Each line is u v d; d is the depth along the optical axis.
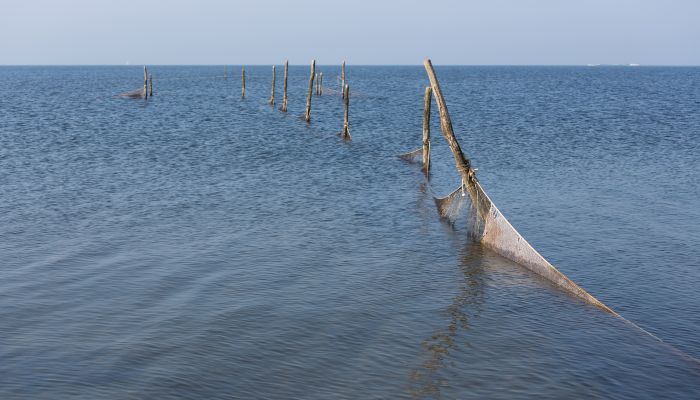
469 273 14.54
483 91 98.38
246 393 9.00
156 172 26.47
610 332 11.41
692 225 18.70
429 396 9.05
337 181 25.31
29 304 11.94
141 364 9.72
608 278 14.31
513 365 10.06
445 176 27.23
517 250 15.20
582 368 10.02
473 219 17.47
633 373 9.90
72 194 21.77
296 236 17.19
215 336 10.76
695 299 13.06
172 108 60.06
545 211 20.45
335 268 14.62
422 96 84.69
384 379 9.50
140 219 18.56
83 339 10.52
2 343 10.27
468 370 9.86
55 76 177.25
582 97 82.50
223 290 12.95
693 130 43.41
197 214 19.34
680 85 119.56
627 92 94.38
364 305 12.37
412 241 17.06
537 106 66.81
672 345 10.93
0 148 32.22
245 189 23.30
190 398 8.83
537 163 30.33
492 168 28.97
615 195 22.91
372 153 33.44
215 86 107.69
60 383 9.09
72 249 15.49
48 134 38.47
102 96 77.44
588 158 31.78
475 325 11.57
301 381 9.37
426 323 11.60
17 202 20.39
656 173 27.47
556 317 12.05
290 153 32.72
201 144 35.50
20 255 14.93
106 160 29.30
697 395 9.29
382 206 21.09
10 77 165.50
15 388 8.90
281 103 69.19
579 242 17.03
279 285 13.35
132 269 14.12
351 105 67.69
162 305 12.08
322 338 10.81
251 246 16.14
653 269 14.90
